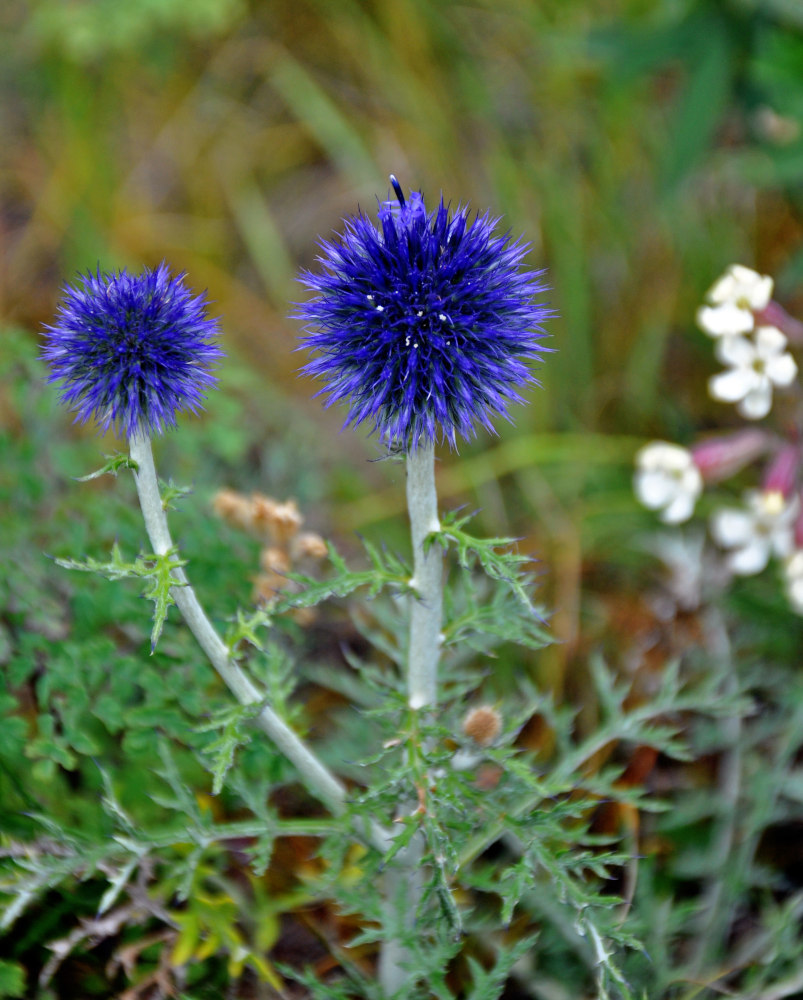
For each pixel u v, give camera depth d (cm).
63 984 39
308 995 39
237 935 38
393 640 47
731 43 53
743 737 43
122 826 36
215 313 62
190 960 39
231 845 41
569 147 64
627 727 39
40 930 38
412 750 34
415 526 34
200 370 34
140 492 34
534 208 62
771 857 43
